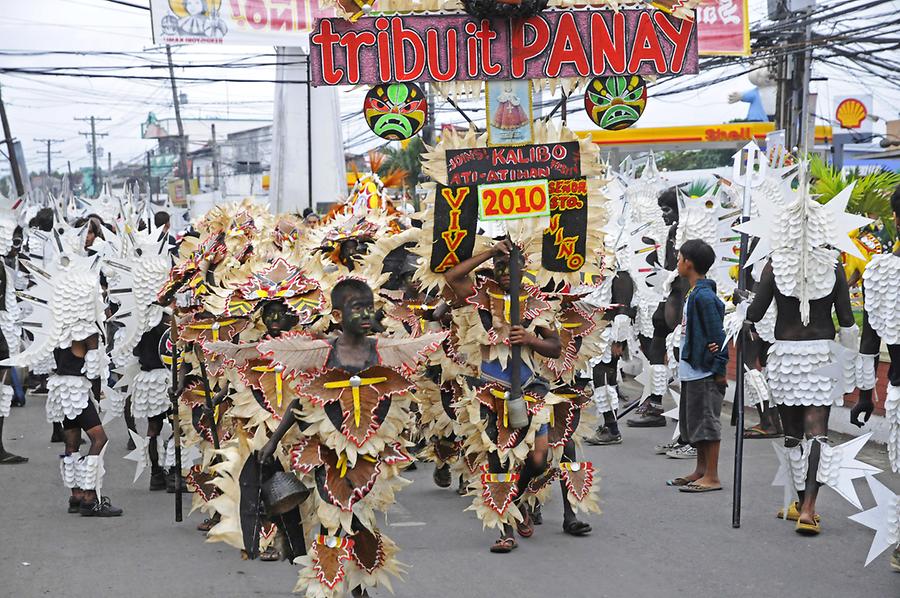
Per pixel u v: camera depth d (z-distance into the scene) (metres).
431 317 7.18
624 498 8.09
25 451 10.66
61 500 8.45
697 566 6.28
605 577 6.11
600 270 6.92
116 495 8.60
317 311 5.39
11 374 13.13
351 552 4.98
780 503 7.82
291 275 5.54
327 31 6.48
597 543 6.85
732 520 7.26
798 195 6.87
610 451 10.02
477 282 6.59
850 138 31.11
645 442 10.48
